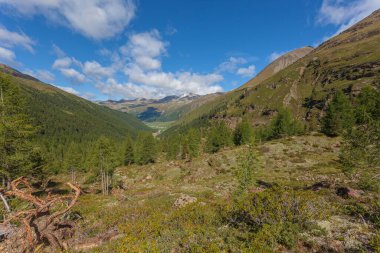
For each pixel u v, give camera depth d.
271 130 71.00
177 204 15.55
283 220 7.29
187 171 50.38
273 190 9.95
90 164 55.75
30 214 8.14
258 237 6.71
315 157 42.12
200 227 8.59
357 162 13.34
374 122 12.72
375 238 6.14
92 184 57.56
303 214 7.43
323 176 29.09
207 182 37.66
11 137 22.48
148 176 54.50
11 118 22.41
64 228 10.54
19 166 23.20
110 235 9.81
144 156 79.38
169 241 7.80
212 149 72.38
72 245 9.06
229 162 48.50
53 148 99.06
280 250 6.36
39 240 8.21
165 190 29.56
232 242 7.08
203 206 11.85
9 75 23.67
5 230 9.48
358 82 160.88
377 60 175.88
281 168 39.75
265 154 46.19
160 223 9.97
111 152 46.38
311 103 189.38
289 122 65.12
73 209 14.79
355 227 7.35
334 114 49.72
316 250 6.23
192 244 7.04
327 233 6.94
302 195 9.15
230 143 71.88
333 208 8.75
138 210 14.49
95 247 8.44
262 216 7.80
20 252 8.04
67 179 66.38
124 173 63.62
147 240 8.05
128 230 9.59
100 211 15.34
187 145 78.81
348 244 6.36
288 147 47.72
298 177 32.00
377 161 12.35
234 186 30.91
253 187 24.64
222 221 9.31
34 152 25.31
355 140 13.55
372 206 8.67
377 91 13.12
